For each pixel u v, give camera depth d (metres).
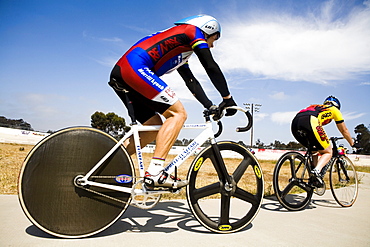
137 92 2.09
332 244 2.07
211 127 2.30
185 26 2.14
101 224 2.01
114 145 2.11
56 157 1.96
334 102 3.77
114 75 2.08
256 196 2.41
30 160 1.89
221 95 2.18
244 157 2.45
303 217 2.92
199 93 2.54
